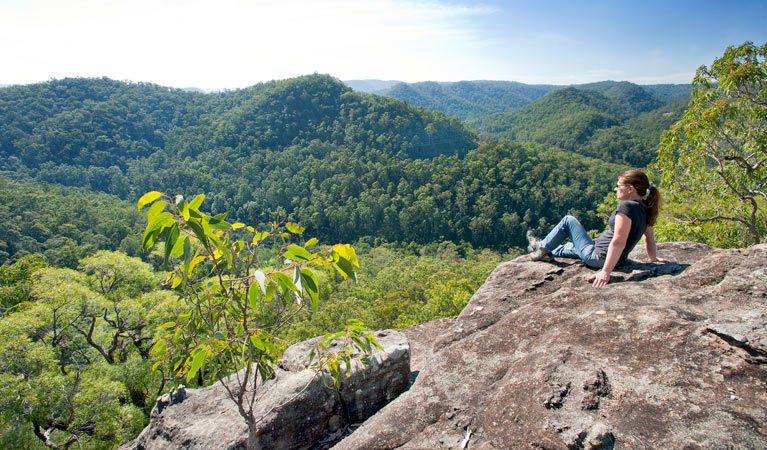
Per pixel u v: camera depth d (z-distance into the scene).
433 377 2.71
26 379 9.02
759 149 7.88
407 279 46.53
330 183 100.62
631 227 3.17
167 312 12.24
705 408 1.77
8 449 8.35
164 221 1.49
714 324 2.17
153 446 3.40
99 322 13.03
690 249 3.95
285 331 21.70
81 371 10.55
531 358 2.39
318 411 3.24
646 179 3.21
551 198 93.31
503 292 3.71
